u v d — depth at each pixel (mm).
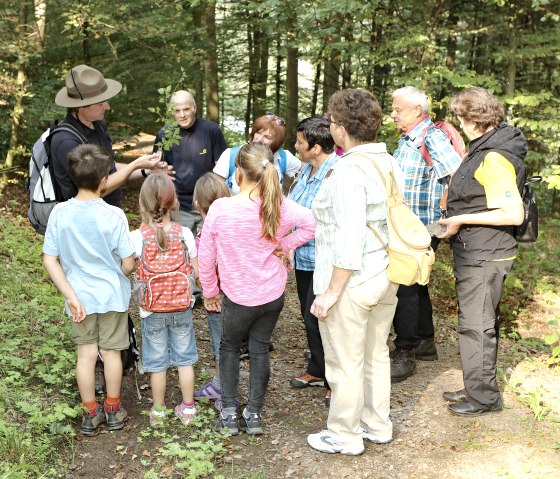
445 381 4422
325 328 3332
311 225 3465
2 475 3043
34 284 5891
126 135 11539
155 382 3730
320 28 9086
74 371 4168
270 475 3320
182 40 12367
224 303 3521
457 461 3412
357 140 3232
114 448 3564
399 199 3275
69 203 3488
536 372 4770
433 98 9391
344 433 3457
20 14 9891
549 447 3535
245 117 21188
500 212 3516
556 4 10094
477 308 3736
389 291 3287
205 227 3418
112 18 10383
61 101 3854
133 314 5641
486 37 12953
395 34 9328
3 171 9820
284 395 4301
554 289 8648
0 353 4293
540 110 9602
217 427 3746
